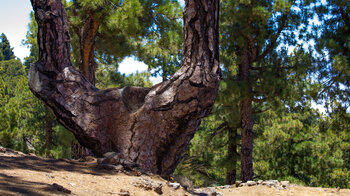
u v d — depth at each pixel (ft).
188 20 20.86
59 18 22.25
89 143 21.79
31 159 18.99
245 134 54.08
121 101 21.56
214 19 21.76
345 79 53.31
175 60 72.64
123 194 13.52
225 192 28.04
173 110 20.67
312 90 52.90
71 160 20.20
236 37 49.14
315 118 82.53
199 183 66.90
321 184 71.31
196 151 64.28
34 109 69.41
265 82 47.50
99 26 39.58
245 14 47.39
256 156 74.33
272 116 73.51
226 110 54.39
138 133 21.09
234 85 48.29
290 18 49.80
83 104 21.42
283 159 71.41
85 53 39.14
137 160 20.88
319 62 53.26
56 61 21.98
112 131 21.38
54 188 12.00
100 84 65.77
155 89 21.42
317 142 68.64
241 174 54.24
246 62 52.37
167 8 40.60
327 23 55.47
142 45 46.32
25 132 68.80
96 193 13.03
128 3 35.22
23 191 10.76
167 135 21.12
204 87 20.62
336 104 57.98
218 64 21.90
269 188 27.91
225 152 72.64
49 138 69.21
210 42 21.35
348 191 26.89
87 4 33.53
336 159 69.05
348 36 53.06
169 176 23.17
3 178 12.16
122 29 35.96
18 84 78.38
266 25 50.70
